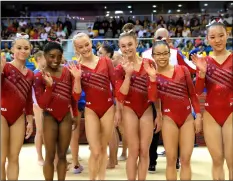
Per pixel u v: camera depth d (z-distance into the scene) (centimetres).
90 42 362
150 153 438
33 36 1143
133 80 353
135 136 353
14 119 347
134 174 351
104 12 1355
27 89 353
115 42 886
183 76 346
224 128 338
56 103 342
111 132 363
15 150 349
